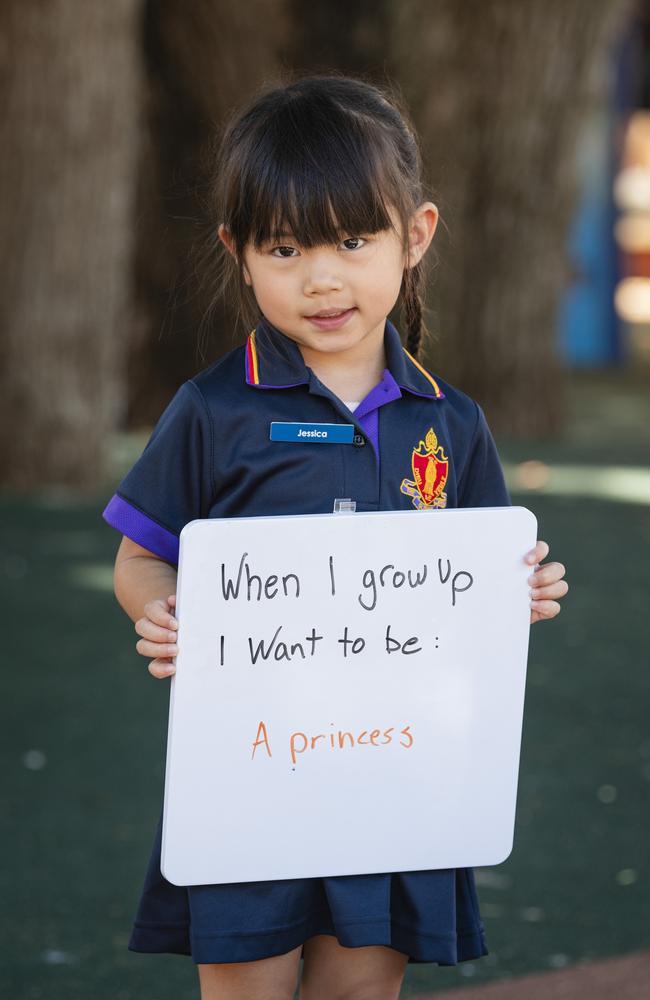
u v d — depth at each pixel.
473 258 10.76
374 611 2.05
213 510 2.10
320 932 2.14
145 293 10.73
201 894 2.06
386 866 2.10
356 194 1.94
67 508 7.85
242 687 2.03
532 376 10.88
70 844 3.60
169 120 10.47
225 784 2.04
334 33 10.64
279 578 2.01
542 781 4.08
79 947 3.07
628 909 3.29
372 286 2.00
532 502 8.33
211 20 10.13
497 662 2.11
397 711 2.08
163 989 2.91
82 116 8.12
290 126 1.97
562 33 10.45
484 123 10.54
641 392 14.50
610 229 16.98
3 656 5.17
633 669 5.16
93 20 8.07
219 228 2.09
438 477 2.15
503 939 3.14
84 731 4.43
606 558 6.94
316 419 2.08
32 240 8.10
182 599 1.98
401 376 2.13
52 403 8.27
